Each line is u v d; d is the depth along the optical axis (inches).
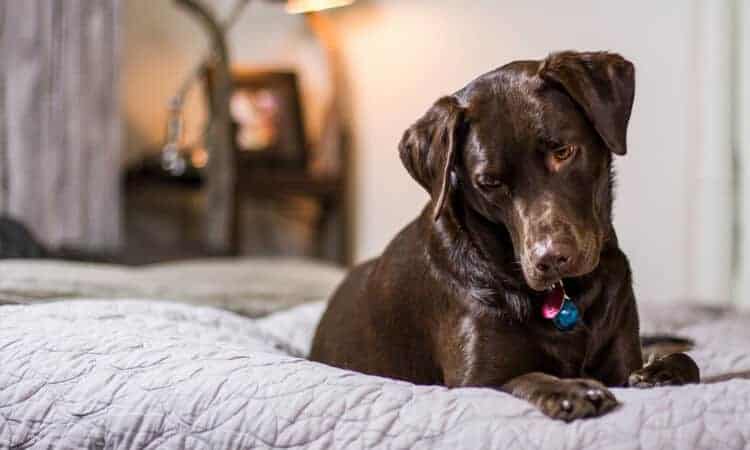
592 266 48.1
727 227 109.3
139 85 144.1
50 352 54.8
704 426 43.0
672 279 112.1
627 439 42.6
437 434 44.1
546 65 50.3
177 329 62.8
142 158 143.6
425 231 56.8
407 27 127.3
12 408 53.0
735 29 108.2
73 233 121.0
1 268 78.9
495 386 51.1
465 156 50.7
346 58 133.8
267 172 129.5
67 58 120.0
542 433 43.1
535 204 48.3
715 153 108.7
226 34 140.9
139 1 143.7
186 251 126.9
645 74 111.7
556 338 51.5
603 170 50.9
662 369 49.4
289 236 141.9
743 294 108.6
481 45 120.8
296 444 45.4
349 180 133.3
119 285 81.0
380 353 58.7
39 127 118.6
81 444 50.6
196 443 47.8
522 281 51.6
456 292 53.1
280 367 49.6
